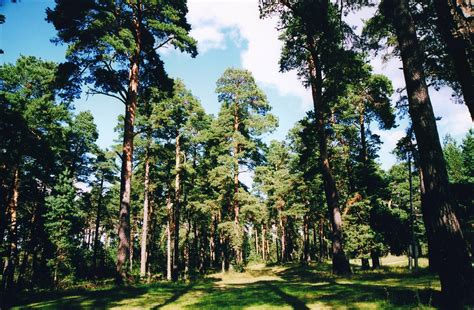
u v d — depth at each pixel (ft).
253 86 96.68
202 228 140.26
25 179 81.66
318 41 57.62
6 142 60.23
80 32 46.52
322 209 113.91
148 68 57.21
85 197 119.34
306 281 46.57
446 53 42.73
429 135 22.99
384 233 72.33
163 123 86.89
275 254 230.27
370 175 77.25
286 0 53.88
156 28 51.24
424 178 22.94
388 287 30.96
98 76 51.88
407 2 26.21
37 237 89.04
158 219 133.08
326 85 59.72
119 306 29.73
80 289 47.44
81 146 109.29
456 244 20.52
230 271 93.40
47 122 81.56
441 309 19.31
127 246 46.88
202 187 113.09
